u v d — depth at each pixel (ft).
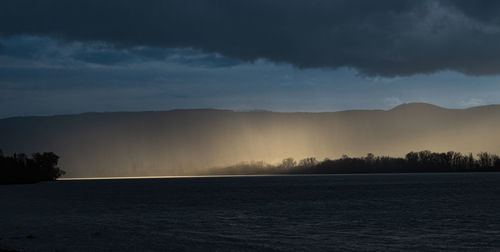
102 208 352.08
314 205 369.50
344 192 574.15
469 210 315.58
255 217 276.41
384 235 203.82
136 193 620.90
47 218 273.95
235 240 187.52
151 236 197.57
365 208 337.52
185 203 404.57
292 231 214.90
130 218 273.13
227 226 232.94
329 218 269.64
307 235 202.59
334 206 358.23
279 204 383.24
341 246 176.04
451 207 339.98
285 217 276.00
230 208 344.28
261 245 175.94
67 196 536.01
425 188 648.79
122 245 174.81
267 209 332.60
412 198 444.14
